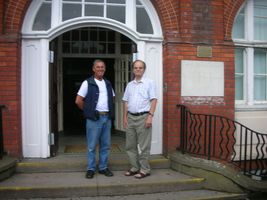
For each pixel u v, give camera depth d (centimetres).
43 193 553
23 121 661
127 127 611
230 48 714
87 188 562
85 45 972
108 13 689
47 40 660
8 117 636
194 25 696
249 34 770
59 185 563
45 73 659
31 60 660
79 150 753
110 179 598
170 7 691
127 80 898
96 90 593
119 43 954
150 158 682
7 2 637
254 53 788
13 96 636
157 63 705
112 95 612
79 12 678
